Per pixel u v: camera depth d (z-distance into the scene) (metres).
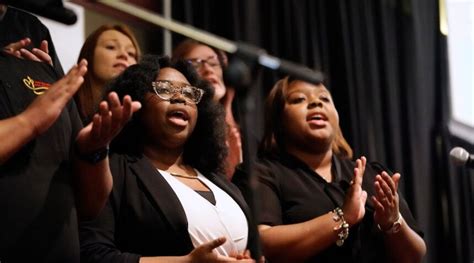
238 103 1.47
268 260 1.84
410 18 4.04
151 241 1.59
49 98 1.33
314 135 2.07
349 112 3.62
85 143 1.41
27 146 1.36
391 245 1.94
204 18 3.29
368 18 3.89
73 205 1.42
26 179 1.34
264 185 1.95
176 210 1.61
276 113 2.16
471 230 3.78
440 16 4.09
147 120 1.77
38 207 1.34
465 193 3.83
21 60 1.49
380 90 3.86
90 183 1.45
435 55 4.09
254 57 1.48
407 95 3.92
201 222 1.63
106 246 1.54
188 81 1.89
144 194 1.62
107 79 2.25
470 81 3.99
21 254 1.31
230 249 1.65
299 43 3.60
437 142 3.94
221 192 1.77
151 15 1.41
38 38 1.79
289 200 1.95
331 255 1.89
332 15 3.79
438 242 3.76
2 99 1.40
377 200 1.90
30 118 1.30
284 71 1.52
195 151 1.87
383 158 3.73
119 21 2.93
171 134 1.76
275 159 2.08
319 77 1.54
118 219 1.61
